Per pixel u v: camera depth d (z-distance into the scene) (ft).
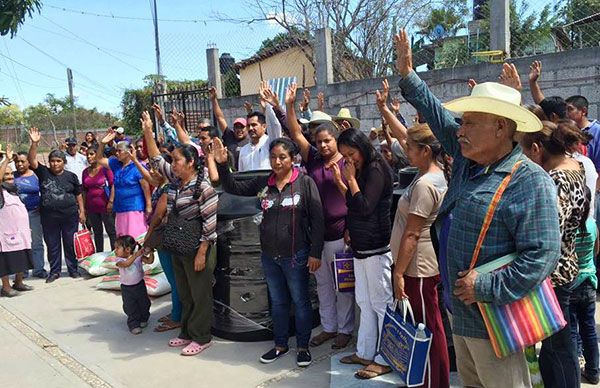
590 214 10.14
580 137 9.24
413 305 10.41
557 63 21.59
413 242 9.74
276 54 47.14
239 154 19.20
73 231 21.84
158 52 43.75
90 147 23.52
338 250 13.33
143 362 13.52
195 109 35.45
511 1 26.05
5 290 19.49
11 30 28.43
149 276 18.80
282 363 13.03
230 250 14.44
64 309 17.90
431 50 33.99
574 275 8.93
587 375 11.08
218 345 14.32
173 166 13.79
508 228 6.89
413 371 9.72
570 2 26.89
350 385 11.53
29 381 12.76
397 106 18.43
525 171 6.93
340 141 11.28
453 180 7.91
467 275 6.97
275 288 13.00
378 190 11.34
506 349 6.95
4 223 19.12
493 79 23.17
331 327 13.99
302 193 12.50
